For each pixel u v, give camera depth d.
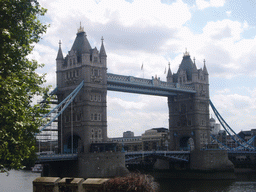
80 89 121.94
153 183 17.33
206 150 146.62
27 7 37.41
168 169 160.50
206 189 107.94
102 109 125.00
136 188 16.88
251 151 172.62
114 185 17.59
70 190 20.69
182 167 156.62
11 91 29.80
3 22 31.17
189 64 170.25
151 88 144.62
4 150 30.66
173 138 170.62
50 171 120.94
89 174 108.06
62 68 129.12
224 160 149.25
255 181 130.00
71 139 126.31
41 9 40.44
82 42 128.38
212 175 144.25
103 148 115.75
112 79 129.88
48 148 150.75
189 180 137.50
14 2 35.34
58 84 128.38
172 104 172.75
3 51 30.84
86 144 117.94
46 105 40.81
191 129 163.88
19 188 93.62
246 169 181.12
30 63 41.16
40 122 39.00
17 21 36.59
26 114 35.28
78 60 126.19
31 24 39.88
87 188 19.38
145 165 173.25
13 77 32.12
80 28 130.00
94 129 121.25
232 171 147.75
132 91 141.25
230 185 117.12
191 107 165.00
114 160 111.44
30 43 40.81
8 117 29.69
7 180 118.94
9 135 30.88
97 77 123.75
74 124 122.44
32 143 38.47
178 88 155.00
